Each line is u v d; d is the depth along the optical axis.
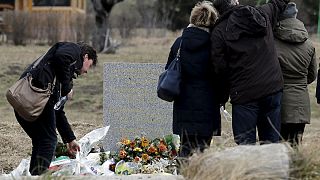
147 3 61.22
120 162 11.00
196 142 9.30
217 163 7.22
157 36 46.47
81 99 22.88
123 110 12.86
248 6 9.20
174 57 9.42
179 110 9.35
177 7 53.25
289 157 7.39
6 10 38.50
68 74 9.51
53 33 36.12
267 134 9.48
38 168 9.41
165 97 9.23
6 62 28.25
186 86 9.28
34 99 9.31
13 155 13.70
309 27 43.16
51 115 9.59
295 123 10.18
